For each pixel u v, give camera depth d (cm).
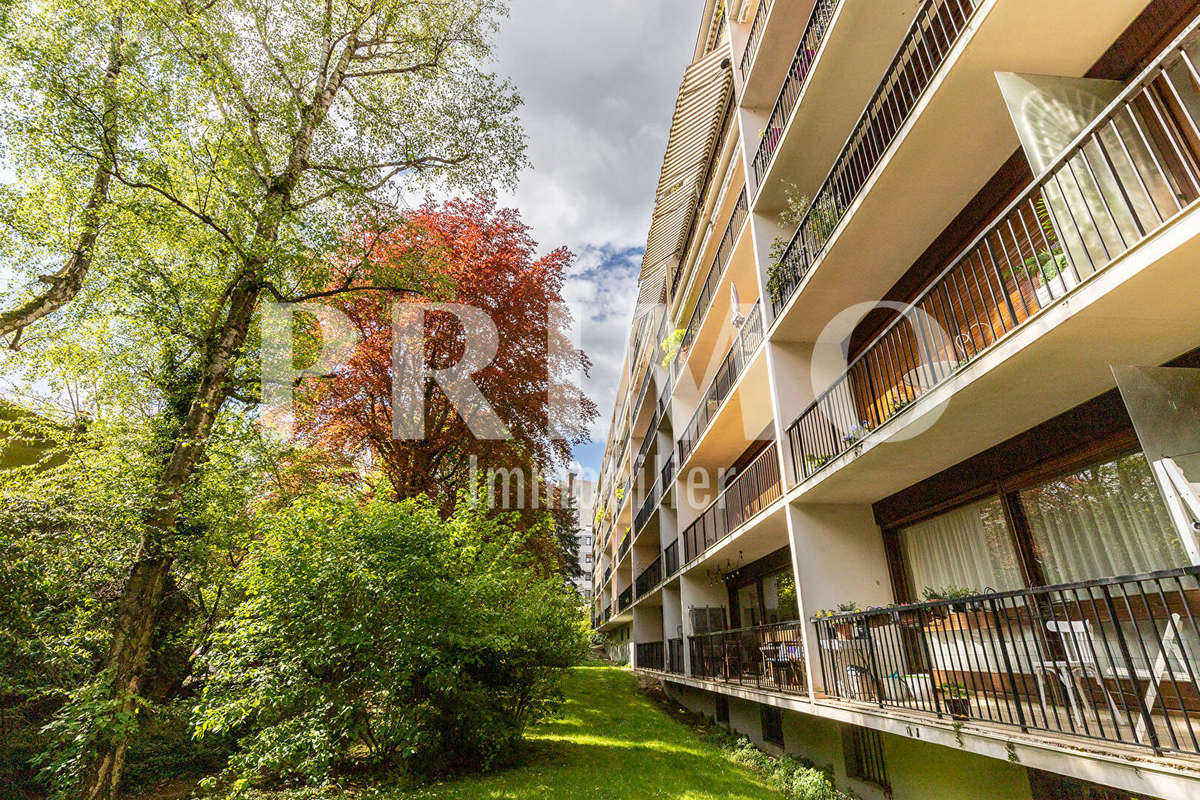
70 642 813
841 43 817
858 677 734
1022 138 477
